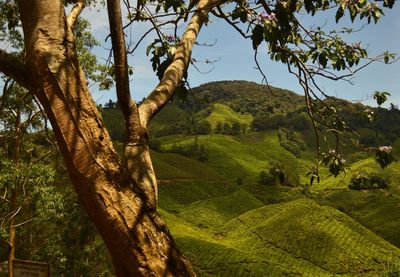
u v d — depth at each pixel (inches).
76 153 95.6
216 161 6505.9
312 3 150.8
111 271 976.3
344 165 175.0
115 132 3324.3
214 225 4119.1
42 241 952.9
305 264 3218.5
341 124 186.4
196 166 6043.3
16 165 675.4
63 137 96.2
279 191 5231.3
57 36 102.3
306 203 3949.3
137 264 92.9
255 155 7076.8
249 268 2913.4
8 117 641.0
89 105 100.6
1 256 936.3
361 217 4301.2
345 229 3575.3
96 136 98.3
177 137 7746.1
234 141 7613.2
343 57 183.3
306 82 184.2
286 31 146.0
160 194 4849.9
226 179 5925.2
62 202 812.6
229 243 3644.2
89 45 762.8
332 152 175.9
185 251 3144.7
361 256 3267.7
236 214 4490.7
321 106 187.9
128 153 110.2
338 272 3122.5
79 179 95.3
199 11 153.7
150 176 108.8
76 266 987.3
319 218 3705.7
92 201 94.1
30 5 103.6
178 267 96.7
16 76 101.3
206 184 5418.3
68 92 98.4
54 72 98.7
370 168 4242.1
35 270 224.2
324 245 3385.8
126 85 110.7
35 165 705.0
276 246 3452.3
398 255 3265.3
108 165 97.2
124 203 95.3
